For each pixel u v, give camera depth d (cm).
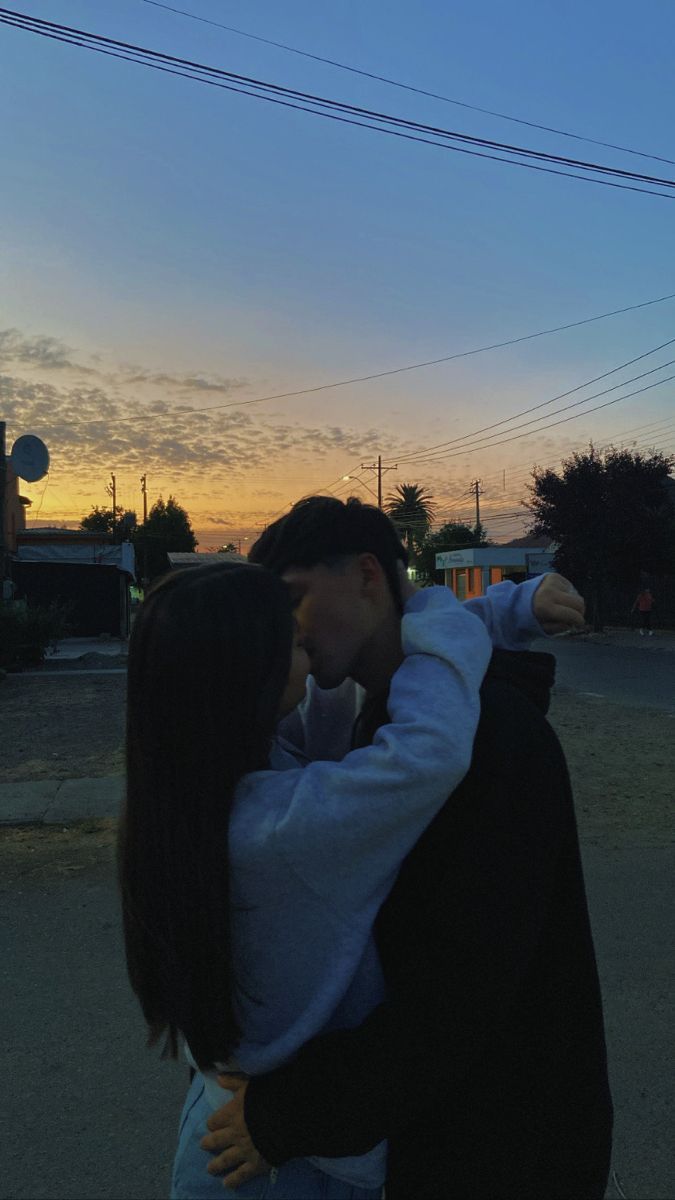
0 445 1962
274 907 90
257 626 93
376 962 96
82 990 327
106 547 2689
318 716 132
